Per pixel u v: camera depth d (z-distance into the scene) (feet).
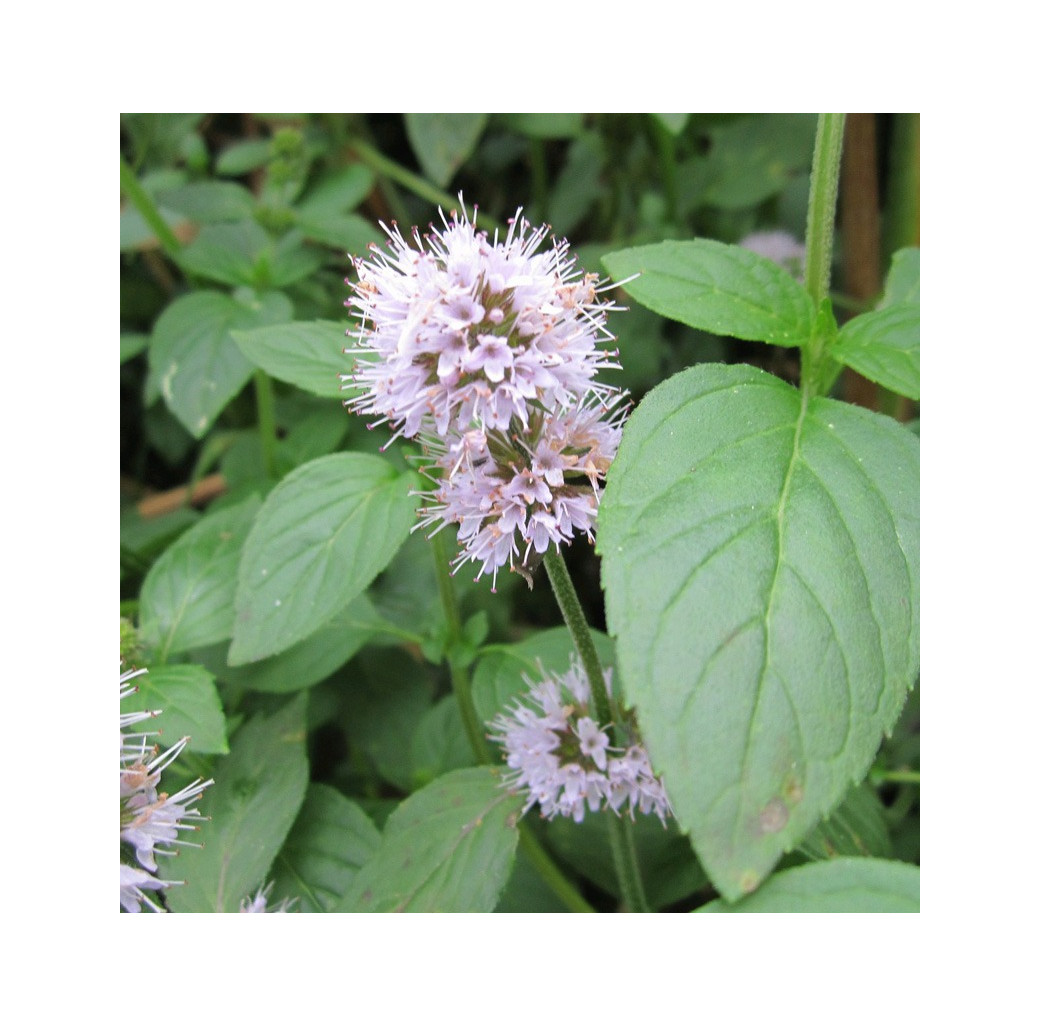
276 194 0.57
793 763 0.22
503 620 0.50
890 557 0.25
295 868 0.37
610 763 0.32
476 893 0.32
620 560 0.24
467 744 0.43
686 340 0.61
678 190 0.61
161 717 0.34
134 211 0.63
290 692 0.45
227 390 0.47
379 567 0.33
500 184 0.69
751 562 0.24
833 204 0.33
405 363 0.27
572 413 0.30
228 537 0.42
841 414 0.27
